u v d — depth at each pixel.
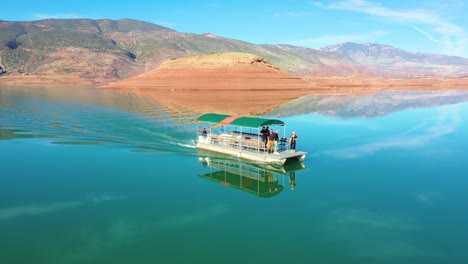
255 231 14.29
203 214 15.90
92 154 26.27
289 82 117.50
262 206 16.95
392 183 20.45
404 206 17.09
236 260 12.18
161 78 119.31
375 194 18.66
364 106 63.19
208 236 13.84
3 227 14.52
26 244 13.22
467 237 14.10
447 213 16.31
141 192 18.52
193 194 18.39
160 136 33.12
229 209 16.50
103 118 43.41
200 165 23.98
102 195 18.02
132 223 14.90
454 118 47.72
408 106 63.56
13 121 40.22
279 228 14.62
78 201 17.23
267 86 109.62
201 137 29.14
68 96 81.81
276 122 25.55
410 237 14.03
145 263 12.00
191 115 47.44
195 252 12.68
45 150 27.31
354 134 35.78
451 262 12.38
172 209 16.41
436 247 13.32
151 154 26.58
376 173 22.34
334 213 16.14
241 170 23.19
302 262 12.16
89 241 13.41
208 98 77.00
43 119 41.94
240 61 121.75
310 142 31.83
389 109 58.56
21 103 62.03
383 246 13.34
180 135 33.75
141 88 112.25
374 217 15.84
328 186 19.95
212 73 115.75
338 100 75.31
